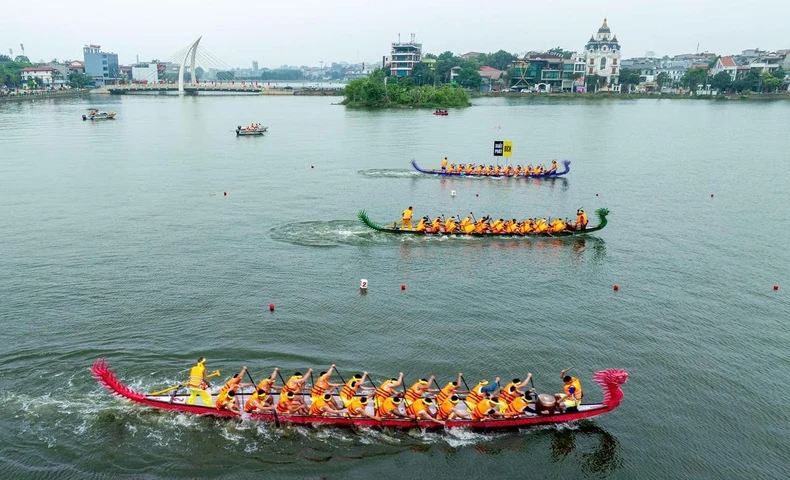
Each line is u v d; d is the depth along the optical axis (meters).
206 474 19.42
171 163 75.00
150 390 23.47
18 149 86.06
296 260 38.00
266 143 96.75
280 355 26.20
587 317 30.55
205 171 69.44
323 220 47.66
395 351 26.77
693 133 115.25
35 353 25.86
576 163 78.81
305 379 22.16
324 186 61.56
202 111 169.75
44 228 44.38
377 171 70.88
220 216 48.50
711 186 63.47
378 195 57.75
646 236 44.84
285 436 21.28
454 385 21.83
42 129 115.38
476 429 21.78
